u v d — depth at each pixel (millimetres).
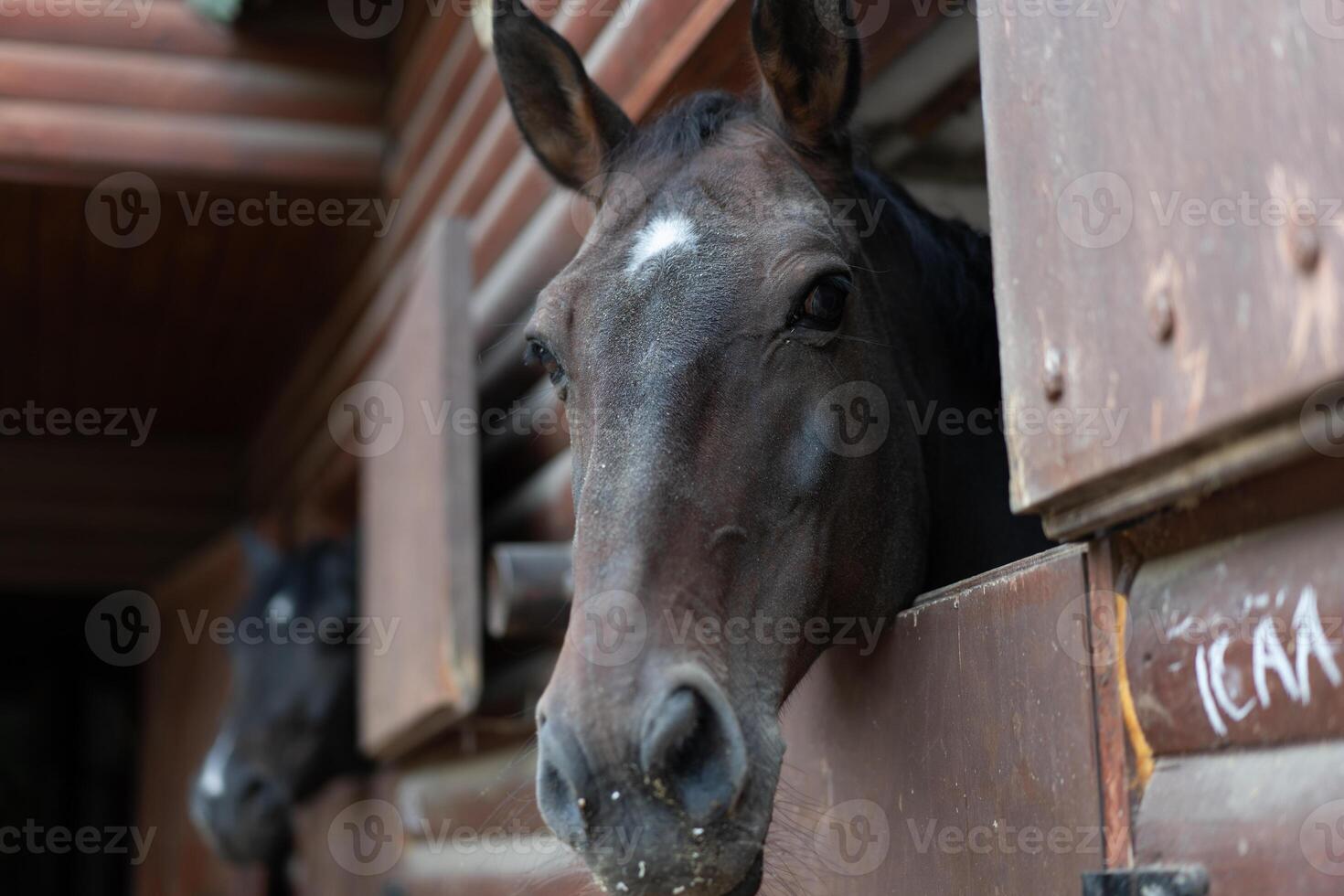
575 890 2426
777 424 1795
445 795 4355
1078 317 1420
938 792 1794
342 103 5289
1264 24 1163
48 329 7062
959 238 2520
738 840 1553
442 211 4836
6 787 12234
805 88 2100
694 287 1800
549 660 3512
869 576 1964
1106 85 1381
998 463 2455
